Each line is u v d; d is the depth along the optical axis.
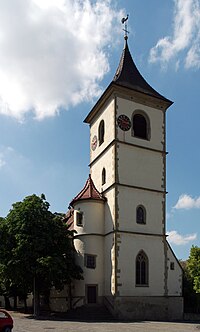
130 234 40.75
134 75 48.88
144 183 43.66
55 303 44.38
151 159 45.09
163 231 43.19
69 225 45.06
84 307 38.84
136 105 46.03
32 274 36.78
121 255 39.53
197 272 50.75
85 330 25.73
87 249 41.06
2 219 40.16
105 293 40.09
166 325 31.55
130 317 38.03
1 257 37.56
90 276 40.22
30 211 38.91
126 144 43.72
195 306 49.56
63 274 37.44
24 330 25.31
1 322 22.62
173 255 43.19
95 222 42.06
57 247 38.97
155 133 46.44
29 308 49.75
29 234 37.59
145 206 42.88
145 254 41.12
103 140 46.72
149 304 39.62
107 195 43.03
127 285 38.94
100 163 46.28
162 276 41.50
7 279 38.16
